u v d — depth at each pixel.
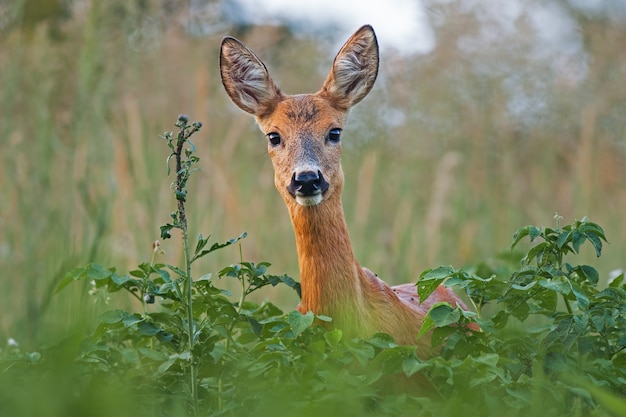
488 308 11.57
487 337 7.53
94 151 13.80
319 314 8.45
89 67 13.98
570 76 17.48
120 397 6.27
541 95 17.00
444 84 16.75
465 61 16.75
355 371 7.61
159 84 15.48
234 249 13.84
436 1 16.91
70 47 14.69
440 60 16.80
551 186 16.61
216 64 16.34
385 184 16.06
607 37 18.14
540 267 7.64
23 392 6.19
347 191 16.31
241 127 14.92
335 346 7.26
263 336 7.93
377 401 6.83
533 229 7.75
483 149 16.28
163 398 7.18
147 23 15.59
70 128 14.15
